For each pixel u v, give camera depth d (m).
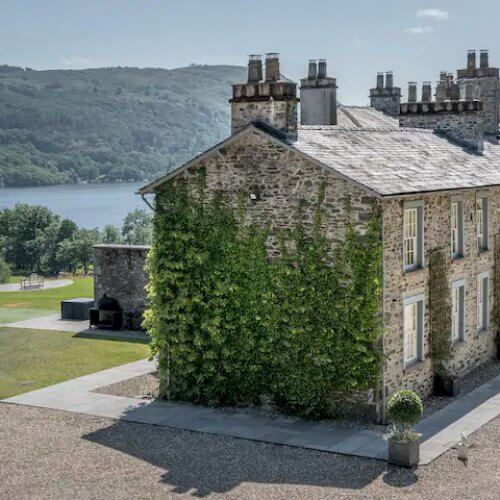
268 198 22.16
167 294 23.47
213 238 22.98
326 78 31.91
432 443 19.45
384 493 16.42
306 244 21.64
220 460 18.53
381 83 42.69
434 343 23.77
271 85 22.34
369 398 21.11
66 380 25.92
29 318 37.38
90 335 32.88
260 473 17.67
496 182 26.41
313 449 19.14
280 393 22.22
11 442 19.94
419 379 23.14
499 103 38.12
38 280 56.25
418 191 21.45
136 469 18.02
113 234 101.31
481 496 16.22
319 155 21.73
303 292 21.67
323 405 21.61
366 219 20.75
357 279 20.92
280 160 21.89
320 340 21.45
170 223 23.50
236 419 21.64
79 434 20.52
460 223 25.64
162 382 23.84
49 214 97.50
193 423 21.33
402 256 21.89
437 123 31.84
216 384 23.05
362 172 21.48
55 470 18.02
